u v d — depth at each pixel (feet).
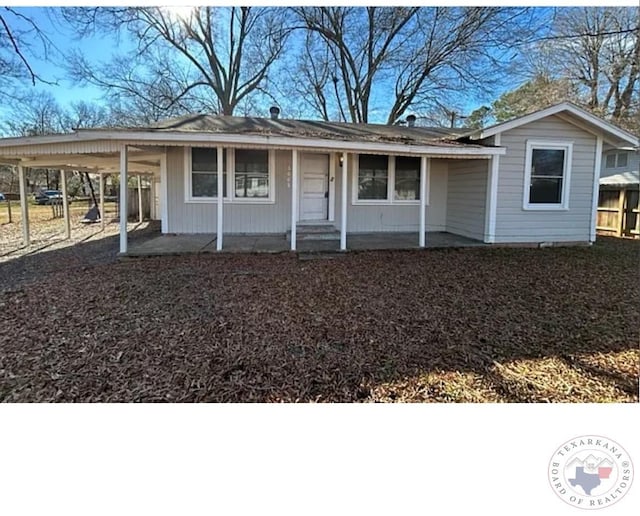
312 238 30.19
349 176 33.24
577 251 27.32
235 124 32.42
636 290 17.19
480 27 53.78
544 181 29.22
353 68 64.69
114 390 8.94
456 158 30.48
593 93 55.11
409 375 9.62
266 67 64.95
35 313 13.94
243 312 13.96
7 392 8.84
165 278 18.61
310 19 60.29
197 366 10.04
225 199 31.45
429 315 13.76
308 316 13.58
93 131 21.66
